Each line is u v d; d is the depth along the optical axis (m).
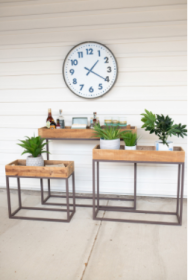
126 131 2.58
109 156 2.39
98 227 2.39
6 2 2.99
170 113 2.89
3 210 2.78
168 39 2.77
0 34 3.07
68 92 3.05
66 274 1.77
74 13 2.89
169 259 1.92
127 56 2.87
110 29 2.85
